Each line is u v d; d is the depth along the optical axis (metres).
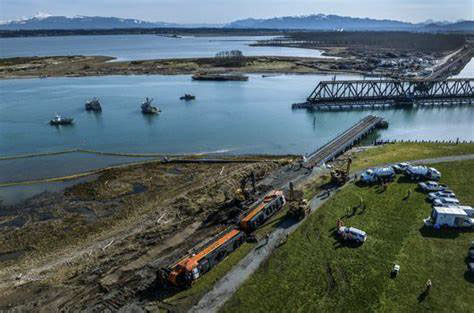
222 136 98.12
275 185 59.84
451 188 54.69
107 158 82.50
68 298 37.50
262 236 44.62
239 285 36.56
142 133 101.31
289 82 184.50
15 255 47.44
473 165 62.75
